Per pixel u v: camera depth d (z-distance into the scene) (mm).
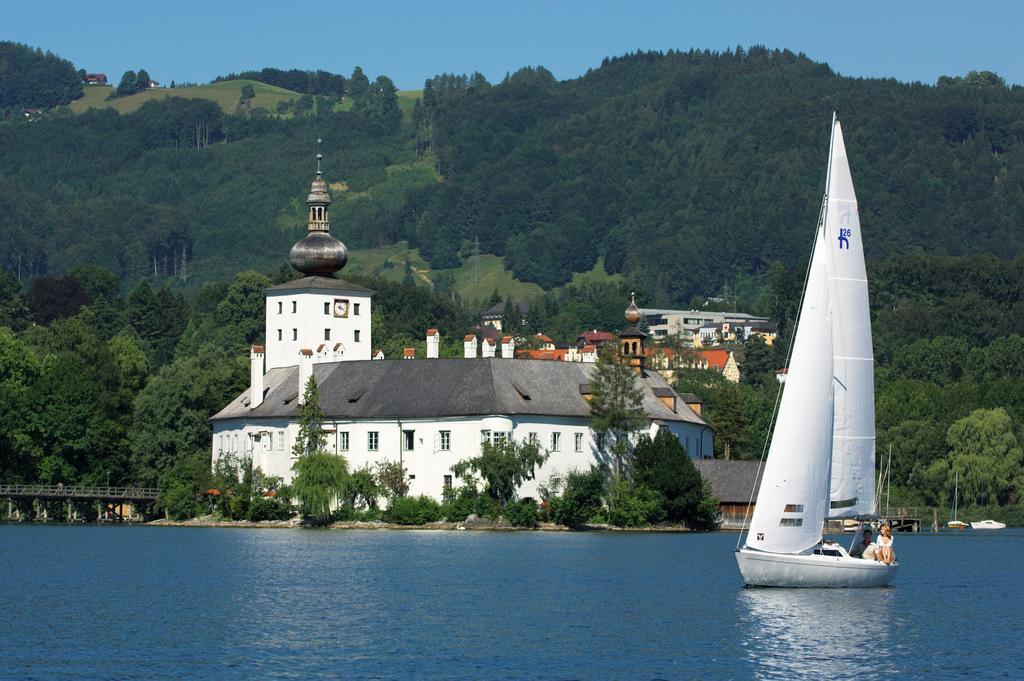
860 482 132375
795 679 97875
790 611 124438
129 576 152000
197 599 132375
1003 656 105875
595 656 104125
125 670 98875
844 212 130500
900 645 109688
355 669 99438
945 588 146875
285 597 133875
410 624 117375
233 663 101188
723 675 98562
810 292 129750
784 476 132625
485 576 151500
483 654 104562
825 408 130875
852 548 140750
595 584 144125
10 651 105188
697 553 181625
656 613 123125
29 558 173625
